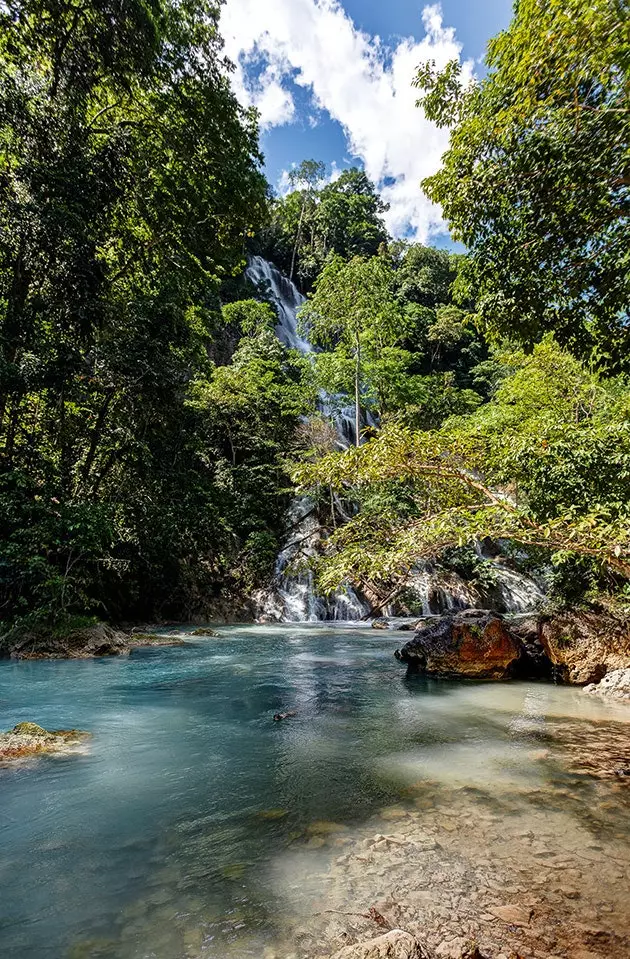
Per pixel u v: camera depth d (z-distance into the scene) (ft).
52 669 26.81
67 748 14.17
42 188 32.91
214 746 14.47
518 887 7.32
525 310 16.61
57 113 35.17
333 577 14.44
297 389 75.77
